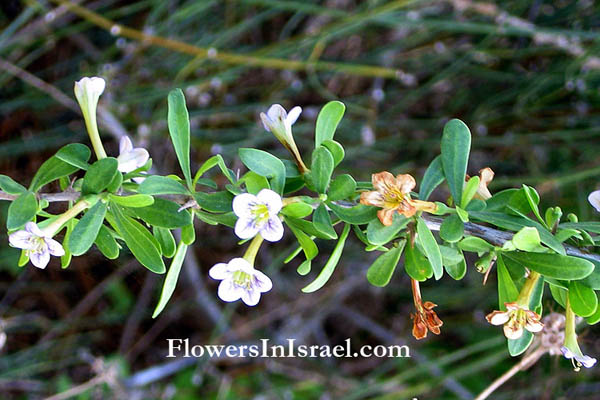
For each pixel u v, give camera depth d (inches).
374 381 17.3
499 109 19.0
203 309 19.1
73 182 8.7
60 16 18.3
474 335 18.0
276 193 8.3
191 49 16.2
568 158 18.4
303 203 8.4
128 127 18.3
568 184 17.2
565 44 16.4
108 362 17.6
